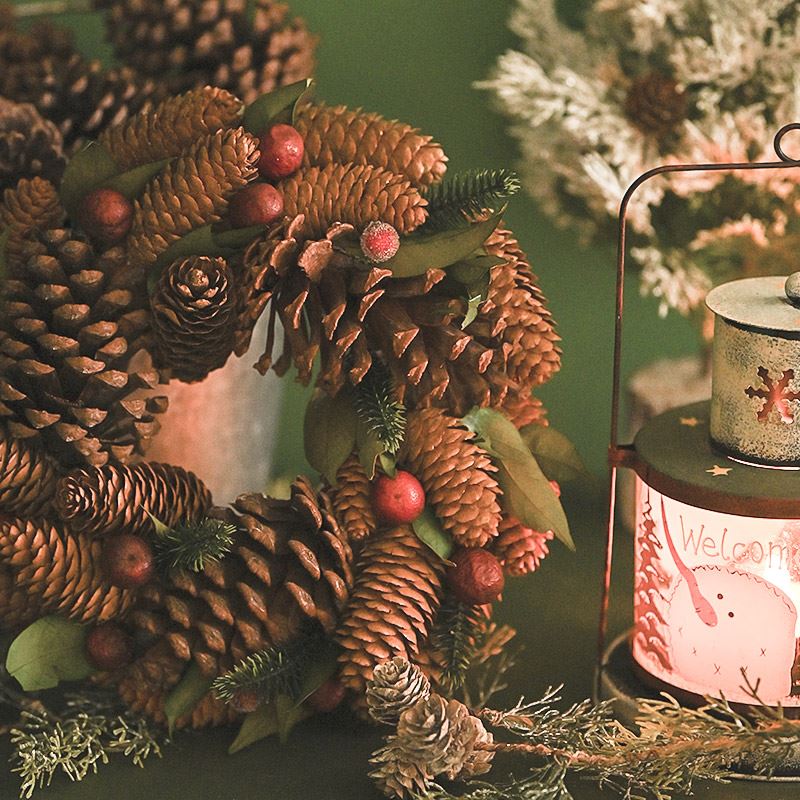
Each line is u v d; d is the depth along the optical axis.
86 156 1.04
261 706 1.05
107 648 1.05
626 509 1.28
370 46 1.30
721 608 1.04
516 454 1.06
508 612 1.19
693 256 1.24
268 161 1.03
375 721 1.07
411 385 1.04
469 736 1.01
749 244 1.23
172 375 1.07
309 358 1.02
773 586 1.03
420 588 1.04
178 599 1.04
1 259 1.04
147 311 1.04
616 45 1.26
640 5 1.22
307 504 1.03
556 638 1.16
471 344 1.04
